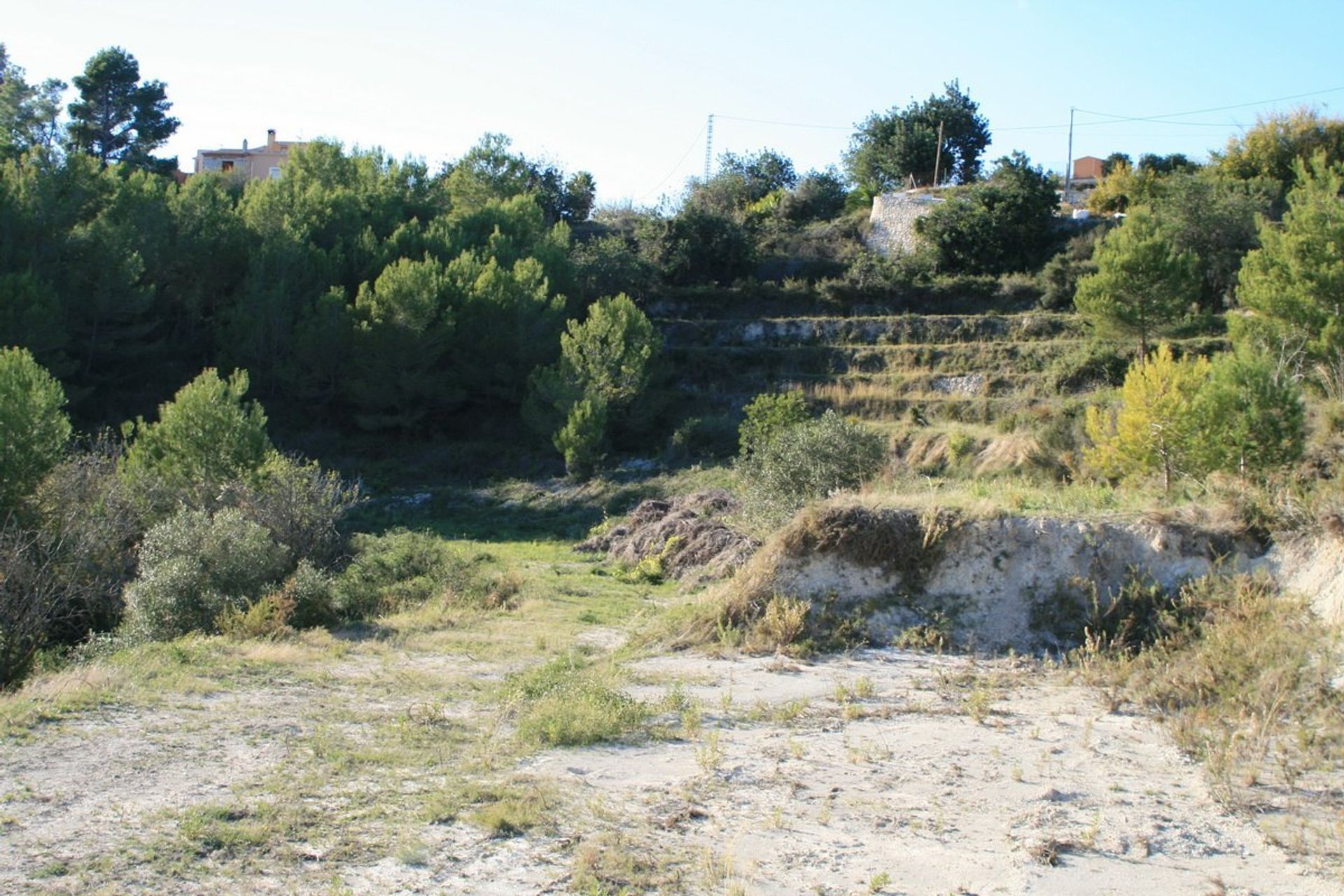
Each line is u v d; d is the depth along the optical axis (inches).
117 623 763.4
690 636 599.8
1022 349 1660.9
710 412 1724.9
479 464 1681.8
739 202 2893.7
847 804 322.3
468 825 296.0
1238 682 437.4
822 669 538.6
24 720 406.6
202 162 3577.8
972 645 572.7
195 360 1788.9
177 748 376.5
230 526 773.3
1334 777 346.6
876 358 1752.0
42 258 1596.9
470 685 509.7
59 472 884.6
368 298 1726.1
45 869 259.6
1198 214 1740.9
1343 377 896.9
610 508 1475.1
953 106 2871.6
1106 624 563.8
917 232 2121.1
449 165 2812.5
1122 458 772.6
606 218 2901.1
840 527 611.2
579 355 1688.0
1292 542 542.6
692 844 287.6
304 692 485.4
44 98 2539.4
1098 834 298.2
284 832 288.2
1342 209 1112.2
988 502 626.8
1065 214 2288.4
